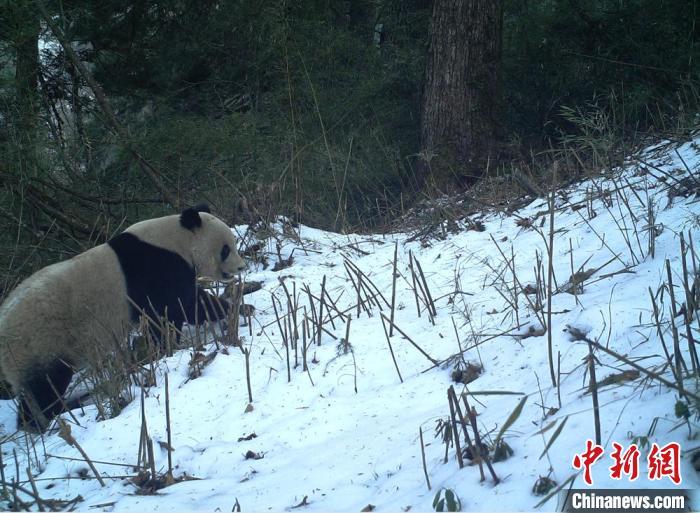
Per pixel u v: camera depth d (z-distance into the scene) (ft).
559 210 22.90
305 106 40.88
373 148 38.32
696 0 35.96
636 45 35.88
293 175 31.86
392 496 10.41
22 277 27.04
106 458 14.11
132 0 42.55
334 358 16.46
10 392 20.17
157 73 44.73
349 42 44.06
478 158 34.24
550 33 38.73
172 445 14.11
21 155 28.68
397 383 14.89
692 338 10.75
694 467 8.54
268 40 41.65
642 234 18.43
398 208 34.78
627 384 11.00
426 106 34.88
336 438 13.14
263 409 14.88
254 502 11.19
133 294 19.31
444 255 22.38
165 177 33.22
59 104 40.27
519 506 8.96
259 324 20.07
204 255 20.71
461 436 11.46
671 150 24.11
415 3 44.16
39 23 32.99
